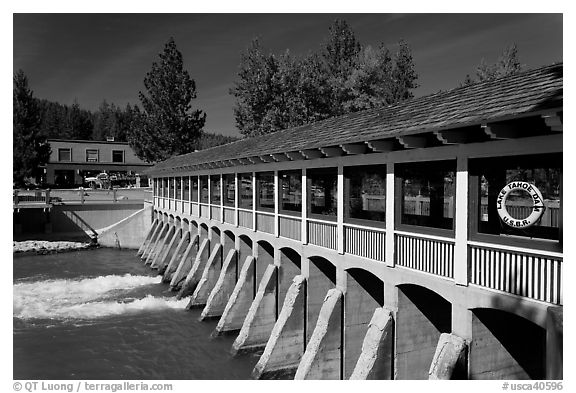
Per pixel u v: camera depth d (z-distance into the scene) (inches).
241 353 641.0
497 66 1462.8
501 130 283.3
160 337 725.9
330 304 482.0
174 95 2044.8
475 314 333.4
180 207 1177.4
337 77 1637.6
